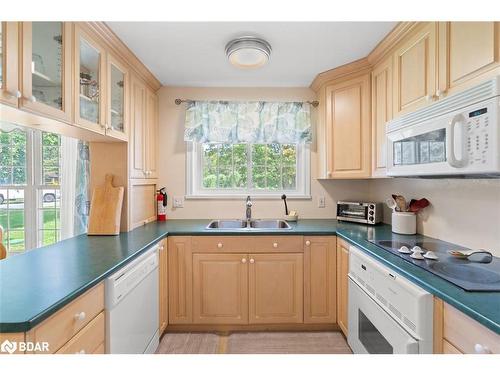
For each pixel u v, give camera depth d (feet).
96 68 5.63
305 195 9.38
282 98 9.27
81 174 8.84
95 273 4.02
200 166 9.69
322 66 7.65
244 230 7.28
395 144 5.44
